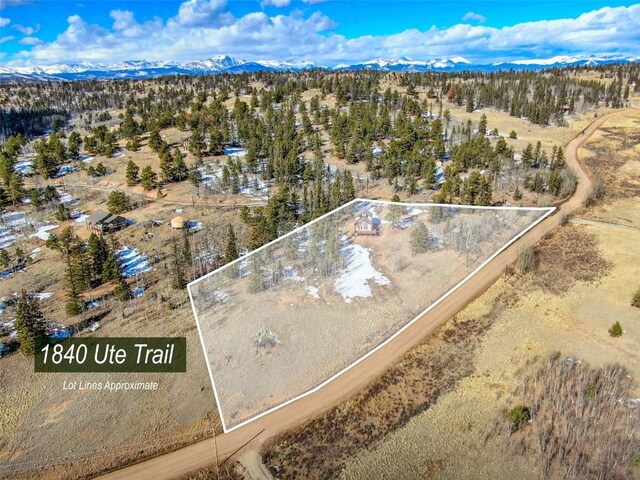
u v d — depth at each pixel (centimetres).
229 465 3781
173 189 9388
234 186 9100
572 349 4781
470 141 10175
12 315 5741
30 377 4853
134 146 11675
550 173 9112
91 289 6278
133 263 6819
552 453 3597
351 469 3650
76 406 4506
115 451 3997
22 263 6900
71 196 9288
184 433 4141
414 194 8738
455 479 3488
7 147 11731
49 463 3906
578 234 7106
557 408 3988
